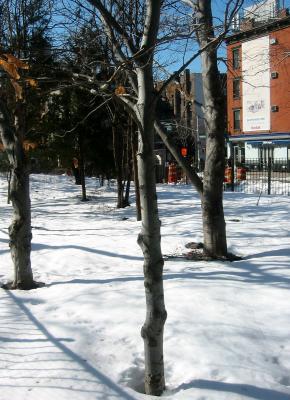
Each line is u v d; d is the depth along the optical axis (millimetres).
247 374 4328
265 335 5180
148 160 4082
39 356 4730
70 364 4566
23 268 7281
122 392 4086
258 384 4152
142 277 7543
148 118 4043
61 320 5707
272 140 46281
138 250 9781
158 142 30531
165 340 5000
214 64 8930
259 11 12266
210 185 8945
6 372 4406
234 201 17797
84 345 4977
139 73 4039
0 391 4066
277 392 4035
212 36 6871
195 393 4008
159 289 4113
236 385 4125
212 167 8930
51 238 11375
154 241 4102
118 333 5258
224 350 4777
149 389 4125
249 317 5676
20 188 7246
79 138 20312
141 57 4000
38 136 19531
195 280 7215
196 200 18484
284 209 14938
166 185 26859
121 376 4383
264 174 35781
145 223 4109
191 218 13570
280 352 4801
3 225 13781
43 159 22656
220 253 8953
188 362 4543
